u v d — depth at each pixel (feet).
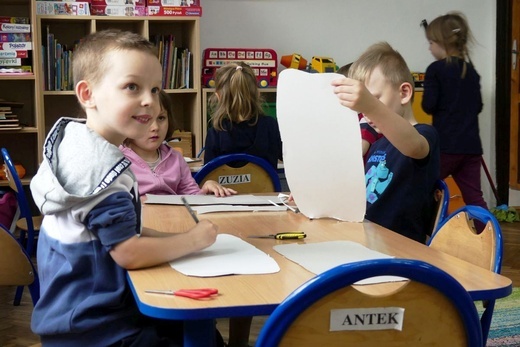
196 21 14.87
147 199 6.57
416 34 17.66
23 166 15.43
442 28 13.83
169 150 8.23
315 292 3.11
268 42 16.76
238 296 3.50
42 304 4.32
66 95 15.47
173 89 14.98
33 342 8.84
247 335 7.68
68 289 4.19
